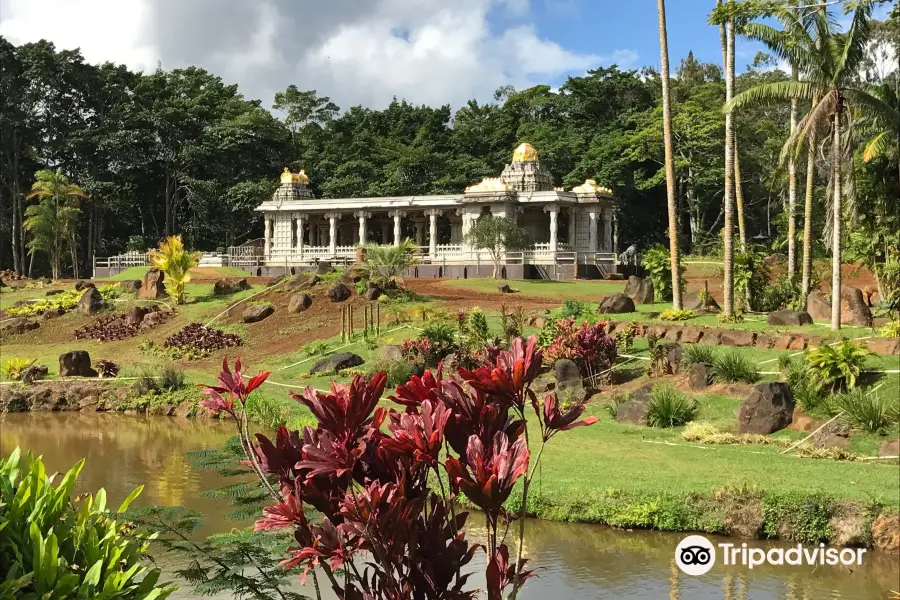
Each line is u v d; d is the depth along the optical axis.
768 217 64.62
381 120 83.75
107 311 38.81
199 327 34.31
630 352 23.22
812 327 22.86
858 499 12.26
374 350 27.81
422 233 64.31
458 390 5.75
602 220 50.88
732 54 26.02
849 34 21.48
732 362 19.58
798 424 17.00
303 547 5.34
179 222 75.50
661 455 15.79
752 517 12.41
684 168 63.94
